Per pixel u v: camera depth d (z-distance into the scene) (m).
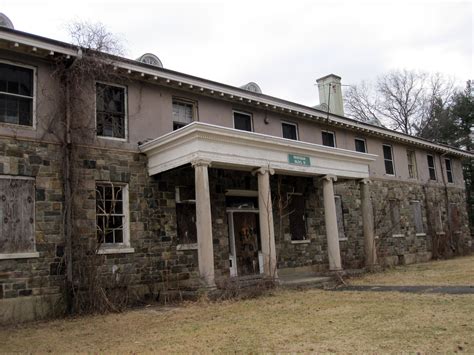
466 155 31.77
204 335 7.75
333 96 23.88
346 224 20.95
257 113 17.91
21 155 11.55
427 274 16.20
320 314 9.15
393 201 24.52
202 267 12.23
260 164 14.27
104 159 13.09
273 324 8.38
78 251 11.92
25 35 11.47
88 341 7.97
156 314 10.56
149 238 13.59
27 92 12.08
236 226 16.44
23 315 10.89
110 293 12.19
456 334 6.68
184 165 13.55
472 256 27.02
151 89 14.59
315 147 16.09
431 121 43.66
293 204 18.77
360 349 6.19
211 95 16.05
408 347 6.16
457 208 30.28
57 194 11.98
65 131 12.26
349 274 16.30
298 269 18.09
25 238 11.33
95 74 12.95
